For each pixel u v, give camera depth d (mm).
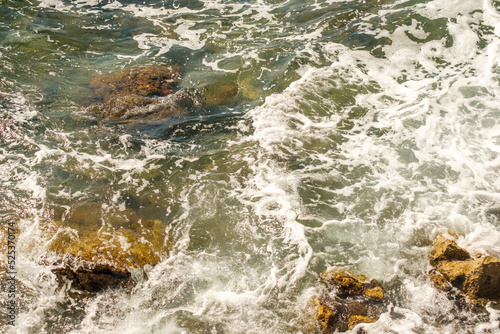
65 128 7645
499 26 9641
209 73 9266
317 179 6605
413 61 9141
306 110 8039
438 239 5441
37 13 11250
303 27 10633
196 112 8211
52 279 5129
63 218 5871
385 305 4812
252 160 6996
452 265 5039
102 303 4973
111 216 5953
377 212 6039
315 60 9305
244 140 7453
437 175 6547
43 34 10383
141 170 6828
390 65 9102
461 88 8195
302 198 6281
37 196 6219
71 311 4887
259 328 4664
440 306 4785
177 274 5250
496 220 5758
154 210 6109
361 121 7766
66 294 5035
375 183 6504
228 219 5980
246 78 9062
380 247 5551
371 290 4953
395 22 10195
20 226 5688
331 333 4543
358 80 8719
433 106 7828
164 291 5070
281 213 6035
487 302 4750
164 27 11055
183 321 4770
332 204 6191
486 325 4570
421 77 8695
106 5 12039
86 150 7188
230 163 6969
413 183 6449
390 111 7918
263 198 6281
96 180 6594
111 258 5258
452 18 10000
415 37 9719
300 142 7344
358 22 10469
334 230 5812
